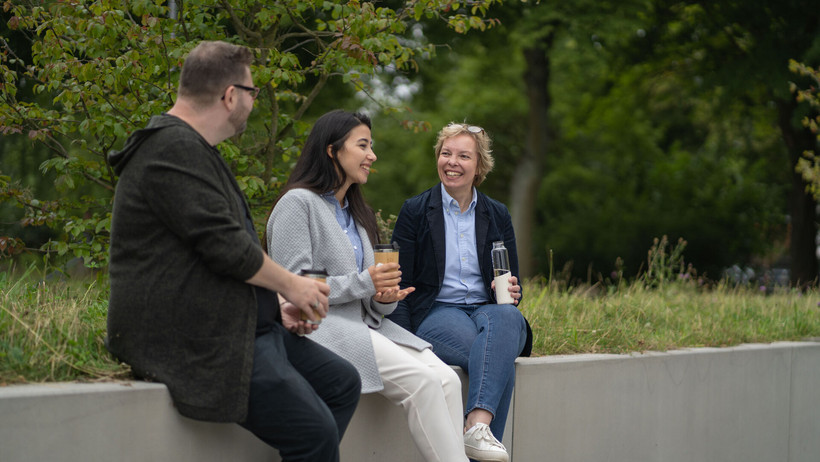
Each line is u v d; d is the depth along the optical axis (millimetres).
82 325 3152
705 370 5164
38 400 2363
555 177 23531
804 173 9039
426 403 3223
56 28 4777
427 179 23547
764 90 15961
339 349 3164
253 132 6074
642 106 20312
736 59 14773
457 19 5719
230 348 2535
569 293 7086
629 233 21781
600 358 4492
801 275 16156
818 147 15906
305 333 2893
